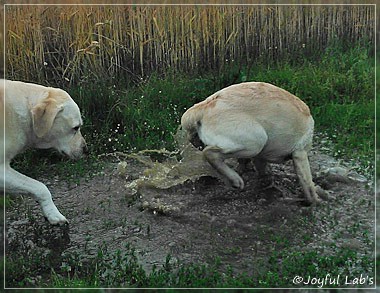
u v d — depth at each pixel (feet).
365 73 16.76
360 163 13.35
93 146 13.87
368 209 11.70
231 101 11.18
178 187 12.30
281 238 10.84
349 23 19.40
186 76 17.07
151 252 10.58
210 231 11.05
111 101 14.78
